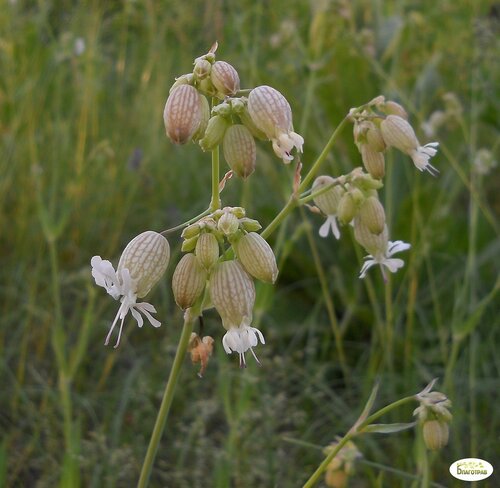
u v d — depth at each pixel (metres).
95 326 0.49
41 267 0.52
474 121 0.51
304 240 0.53
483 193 0.54
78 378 0.46
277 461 0.40
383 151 0.29
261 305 0.39
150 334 0.50
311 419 0.44
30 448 0.41
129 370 0.47
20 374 0.45
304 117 0.48
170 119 0.25
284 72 0.64
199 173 0.60
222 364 0.37
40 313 0.47
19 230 0.53
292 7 0.73
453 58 0.67
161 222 0.57
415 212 0.47
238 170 0.26
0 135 0.57
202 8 0.70
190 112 0.25
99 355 0.48
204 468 0.40
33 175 0.52
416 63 0.66
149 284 0.26
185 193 0.60
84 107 0.56
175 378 0.28
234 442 0.37
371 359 0.45
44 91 0.60
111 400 0.44
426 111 0.58
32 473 0.42
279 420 0.43
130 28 0.69
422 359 0.46
